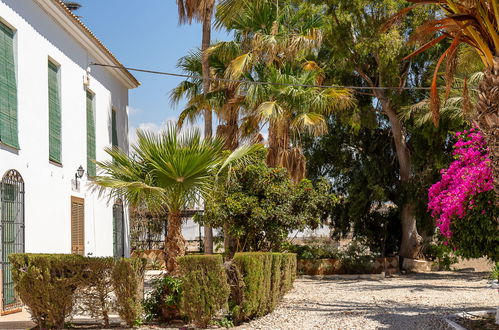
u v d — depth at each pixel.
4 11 11.06
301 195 16.67
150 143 9.89
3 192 10.64
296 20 18.92
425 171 24.58
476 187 8.91
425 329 8.61
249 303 9.37
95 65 17.12
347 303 12.75
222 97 18.91
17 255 8.60
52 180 13.19
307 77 18.08
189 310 8.87
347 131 25.61
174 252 9.98
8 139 10.92
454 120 20.77
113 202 18.59
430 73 23.66
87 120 16.58
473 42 7.82
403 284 18.64
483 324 8.89
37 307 8.55
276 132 18.00
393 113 24.36
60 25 14.12
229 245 18.84
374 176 24.88
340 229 26.59
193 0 18.39
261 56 18.47
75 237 14.85
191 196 10.13
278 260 11.11
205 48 19.12
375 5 21.41
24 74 11.86
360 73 23.84
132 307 8.80
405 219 25.44
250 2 18.33
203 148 9.91
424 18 21.52
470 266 27.36
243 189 15.99
